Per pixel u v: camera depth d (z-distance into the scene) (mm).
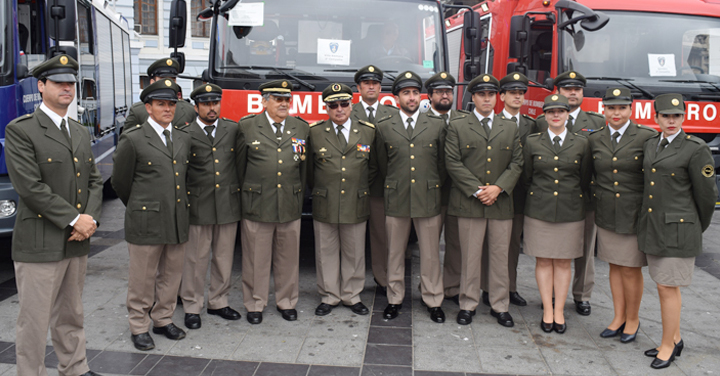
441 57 5789
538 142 4242
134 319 3859
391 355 3783
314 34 5480
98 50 8438
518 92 4512
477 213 4273
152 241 3762
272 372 3525
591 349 3936
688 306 4855
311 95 5250
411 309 4672
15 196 5004
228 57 5332
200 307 4297
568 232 4152
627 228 3881
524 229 4344
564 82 4723
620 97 3887
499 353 3844
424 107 5516
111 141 9539
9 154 2982
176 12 5496
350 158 4418
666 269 3600
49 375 3467
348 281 4562
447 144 4344
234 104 5238
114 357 3709
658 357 3686
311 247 6777
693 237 3564
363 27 5586
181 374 3490
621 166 3891
